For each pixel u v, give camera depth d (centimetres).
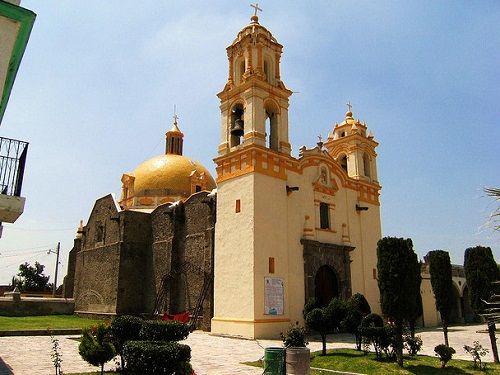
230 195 2531
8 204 818
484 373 1341
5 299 3478
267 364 1227
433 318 3444
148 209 3878
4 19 682
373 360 1486
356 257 2930
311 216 2695
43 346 1806
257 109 2545
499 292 1573
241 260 2358
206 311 2589
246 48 2703
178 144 4631
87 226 3969
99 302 3459
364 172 3253
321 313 1642
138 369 952
